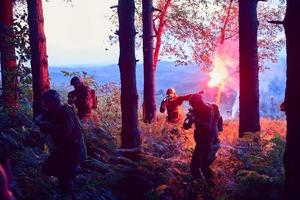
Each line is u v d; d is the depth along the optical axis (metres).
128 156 9.83
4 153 8.10
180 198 8.86
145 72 14.46
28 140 9.30
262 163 9.16
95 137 10.51
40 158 8.45
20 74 10.16
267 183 8.17
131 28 9.59
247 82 11.23
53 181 7.96
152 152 10.60
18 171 7.80
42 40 10.52
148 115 14.34
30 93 11.96
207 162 9.14
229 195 8.41
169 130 12.29
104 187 8.77
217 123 9.38
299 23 5.38
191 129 12.91
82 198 7.85
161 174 9.35
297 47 5.41
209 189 8.95
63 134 7.15
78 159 7.37
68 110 7.26
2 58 10.81
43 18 10.61
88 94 11.91
